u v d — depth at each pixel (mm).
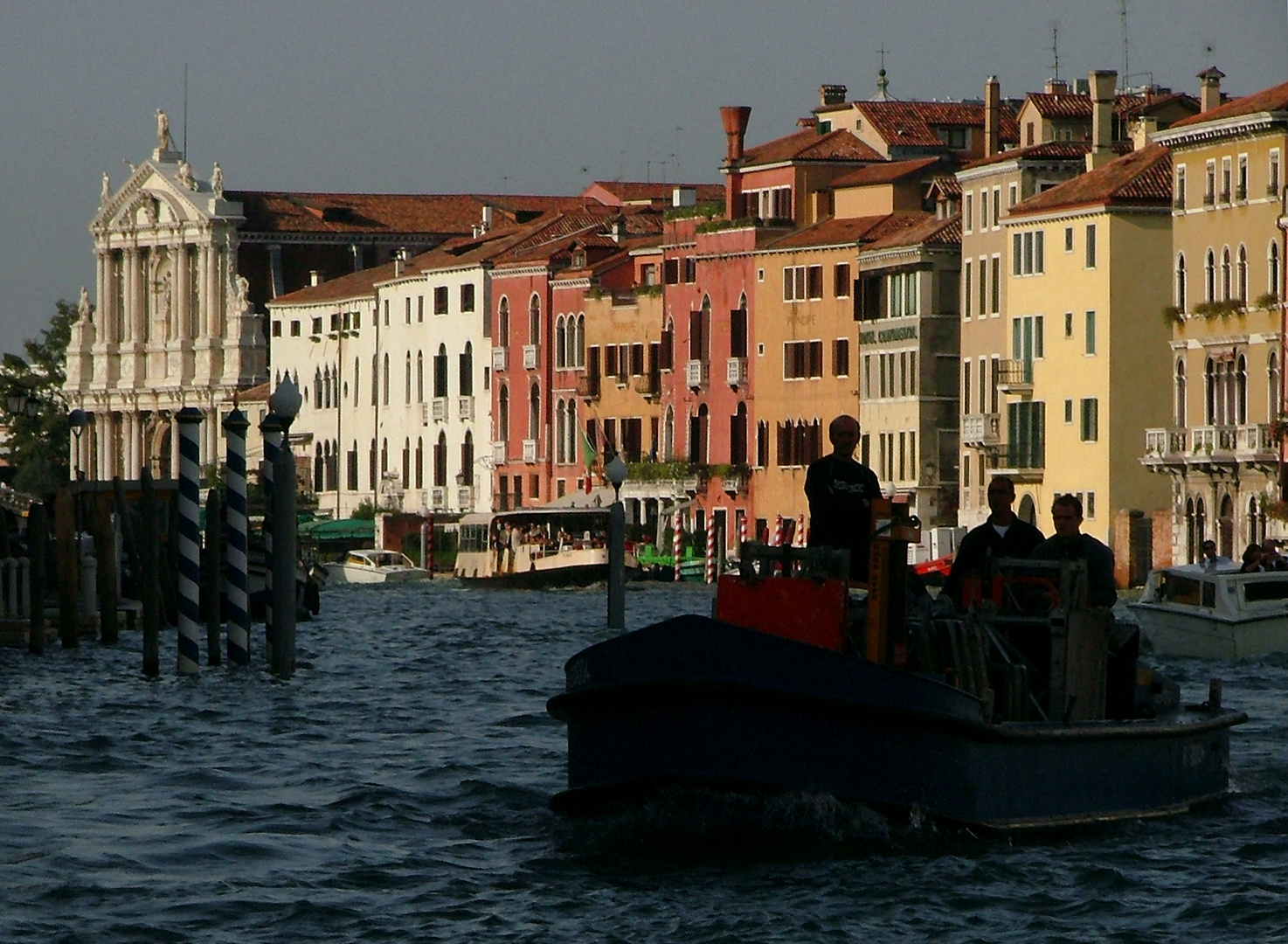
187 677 61344
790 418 178625
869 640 32406
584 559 160875
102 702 54406
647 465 189875
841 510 33344
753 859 32031
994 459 155375
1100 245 146000
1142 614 77438
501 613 112688
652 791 32438
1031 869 31719
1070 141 159625
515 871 31797
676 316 191125
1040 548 35000
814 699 31719
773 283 179875
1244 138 135375
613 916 29312
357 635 88000
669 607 122688
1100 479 146500
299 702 54562
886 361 168125
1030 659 34625
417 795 38156
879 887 30516
